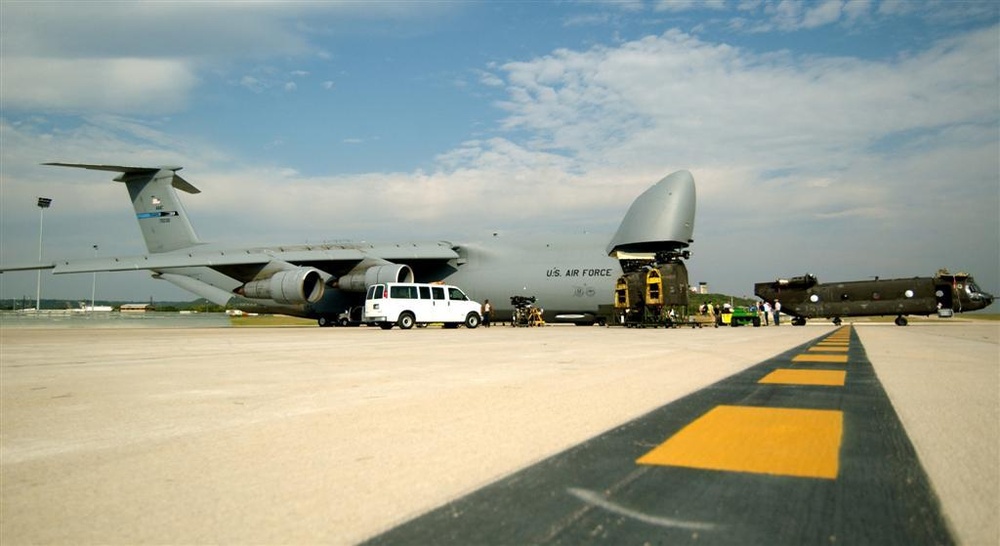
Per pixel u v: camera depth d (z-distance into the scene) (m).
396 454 4.29
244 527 2.93
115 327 39.19
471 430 5.07
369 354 13.09
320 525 2.94
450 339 19.03
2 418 5.78
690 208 30.72
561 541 2.71
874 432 4.88
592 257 31.30
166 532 2.88
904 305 34.91
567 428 5.11
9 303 69.50
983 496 3.28
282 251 31.47
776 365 10.27
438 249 32.94
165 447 4.58
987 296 34.94
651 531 2.82
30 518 3.09
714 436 4.77
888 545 2.64
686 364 10.52
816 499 3.25
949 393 6.95
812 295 36.41
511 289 32.06
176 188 35.62
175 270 34.03
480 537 2.76
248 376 9.08
